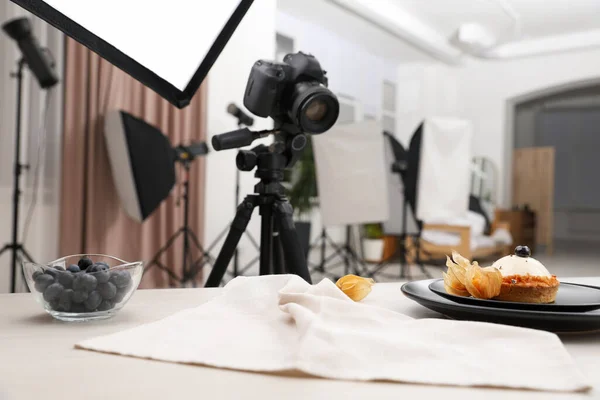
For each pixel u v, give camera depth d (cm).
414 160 387
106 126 345
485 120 805
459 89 821
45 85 301
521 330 49
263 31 478
